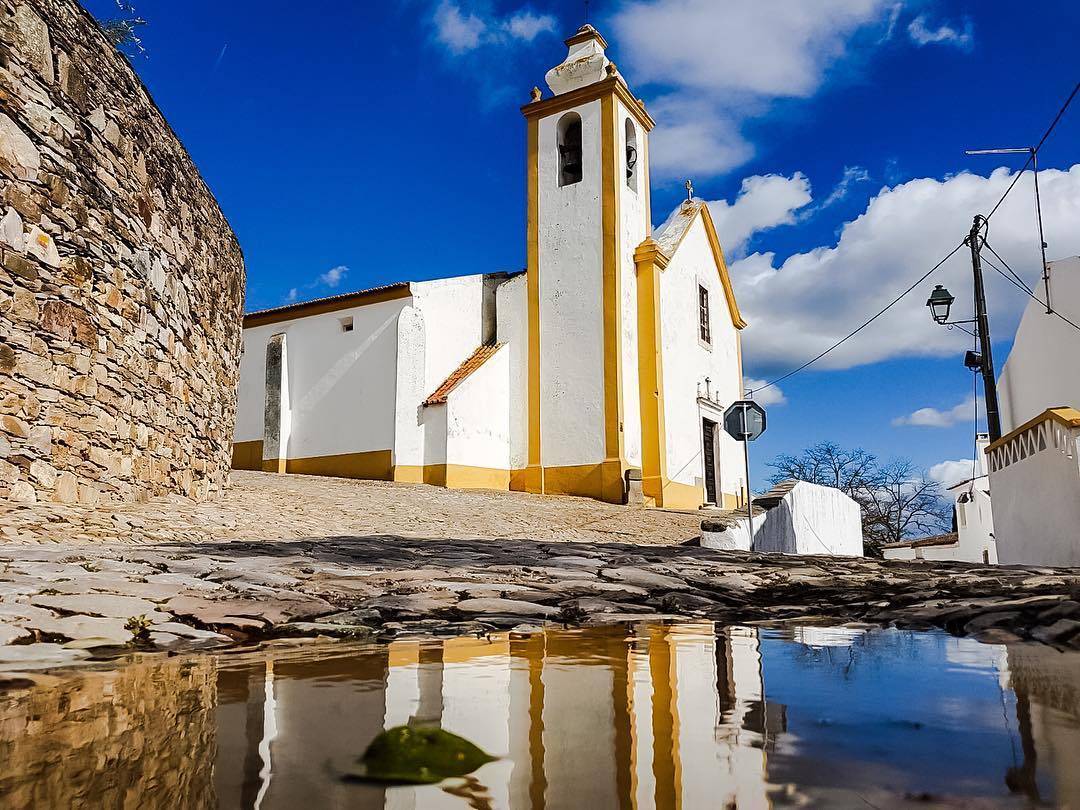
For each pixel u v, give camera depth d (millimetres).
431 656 2334
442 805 851
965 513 27188
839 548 18266
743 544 11047
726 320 25938
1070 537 8305
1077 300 11219
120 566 4363
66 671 2055
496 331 22172
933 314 13039
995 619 3018
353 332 20984
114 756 1091
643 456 20500
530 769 1020
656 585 5172
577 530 12547
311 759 1067
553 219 21391
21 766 1029
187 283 9305
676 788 925
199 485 9867
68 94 6496
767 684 1729
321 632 3014
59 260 6355
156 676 1957
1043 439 8992
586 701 1543
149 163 8062
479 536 10445
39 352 6090
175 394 8844
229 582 4156
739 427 12148
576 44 22594
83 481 6680
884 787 922
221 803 858
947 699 1515
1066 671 1875
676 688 1692
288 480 16406
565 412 20375
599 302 20422
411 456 19422
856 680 1778
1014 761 1039
